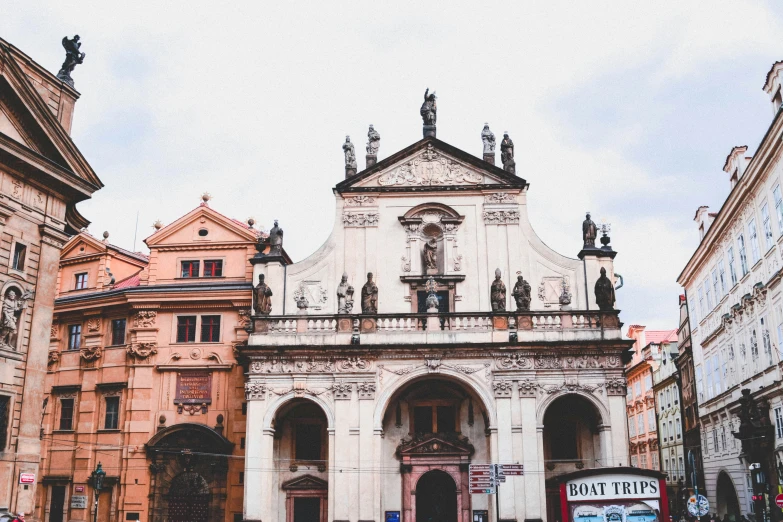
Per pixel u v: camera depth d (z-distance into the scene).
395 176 46.84
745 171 39.12
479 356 40.97
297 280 45.50
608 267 44.84
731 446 46.50
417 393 43.53
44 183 32.94
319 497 42.38
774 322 36.88
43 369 32.25
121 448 44.59
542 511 38.53
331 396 41.03
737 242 43.47
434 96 48.34
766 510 38.06
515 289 42.25
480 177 46.44
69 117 35.56
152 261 48.22
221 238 48.19
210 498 43.03
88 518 43.94
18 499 30.28
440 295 44.91
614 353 40.75
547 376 40.69
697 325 55.22
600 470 31.75
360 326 41.72
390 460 42.47
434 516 42.00
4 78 30.14
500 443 39.62
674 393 66.31
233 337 45.62
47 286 32.84
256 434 40.62
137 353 45.66
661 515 31.22
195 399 44.94
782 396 36.41
